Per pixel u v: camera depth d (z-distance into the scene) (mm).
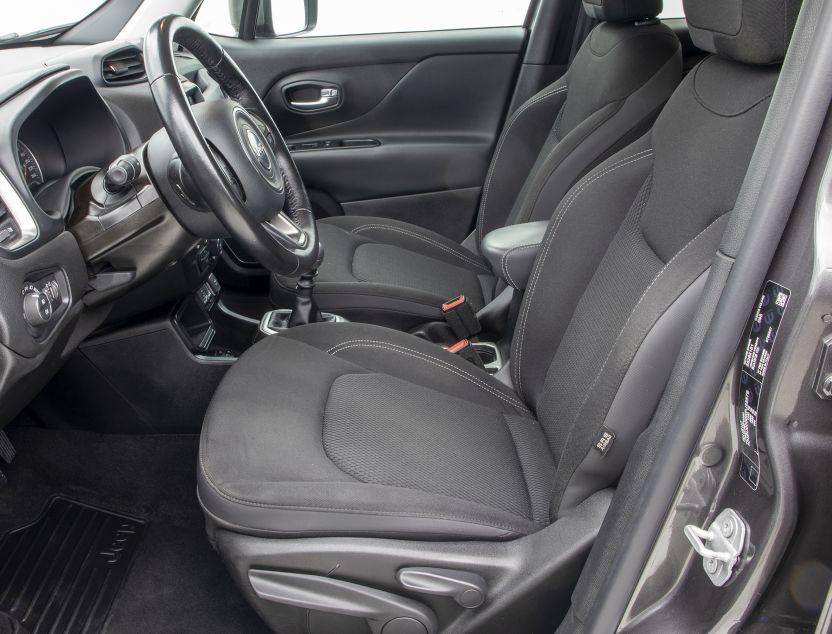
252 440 1144
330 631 1130
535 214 1806
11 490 1700
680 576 855
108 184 1323
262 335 1663
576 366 1218
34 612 1483
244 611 1532
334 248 1930
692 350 753
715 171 1000
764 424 708
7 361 1120
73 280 1277
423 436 1219
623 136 1710
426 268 1977
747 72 1011
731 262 702
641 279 1106
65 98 1387
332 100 2318
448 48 2279
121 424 1817
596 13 1750
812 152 634
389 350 1460
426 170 2375
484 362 1805
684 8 1055
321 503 1050
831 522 739
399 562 1054
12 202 1150
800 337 662
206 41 1333
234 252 2162
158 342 1690
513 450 1284
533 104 2053
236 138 1223
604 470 1063
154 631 1479
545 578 1048
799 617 782
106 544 1632
